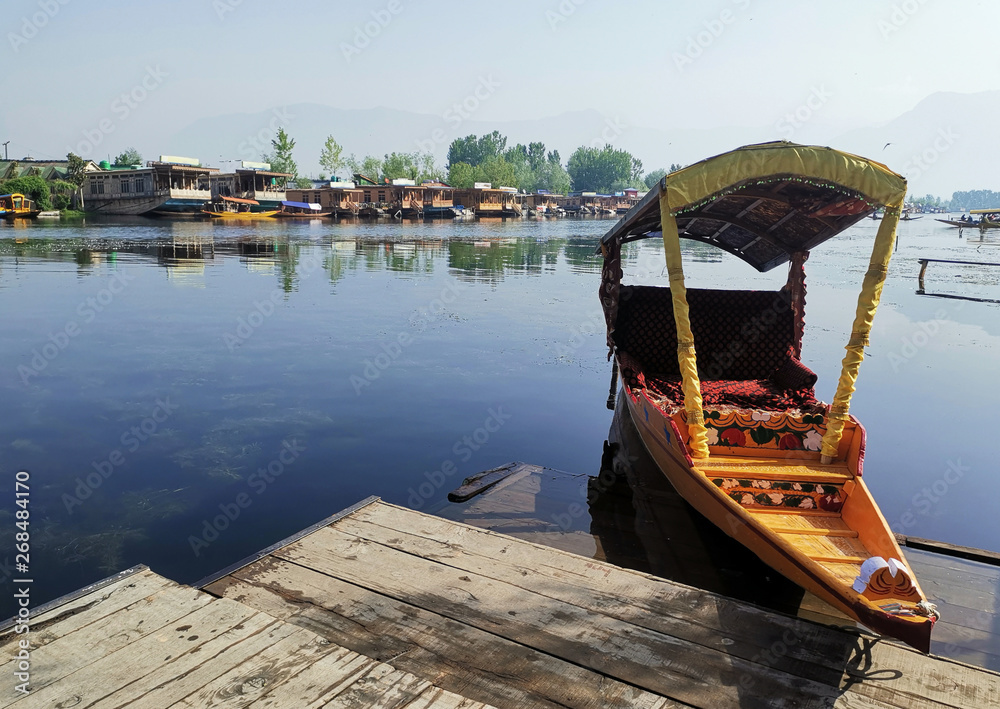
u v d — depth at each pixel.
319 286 18.48
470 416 8.45
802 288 8.34
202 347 11.41
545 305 16.16
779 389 7.66
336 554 4.23
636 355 8.70
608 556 5.16
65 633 3.09
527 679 3.11
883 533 4.29
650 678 3.14
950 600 4.64
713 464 5.33
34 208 48.94
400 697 2.74
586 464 7.05
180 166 51.81
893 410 9.10
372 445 7.40
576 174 117.81
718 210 8.45
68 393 8.82
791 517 5.03
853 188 5.09
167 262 23.11
